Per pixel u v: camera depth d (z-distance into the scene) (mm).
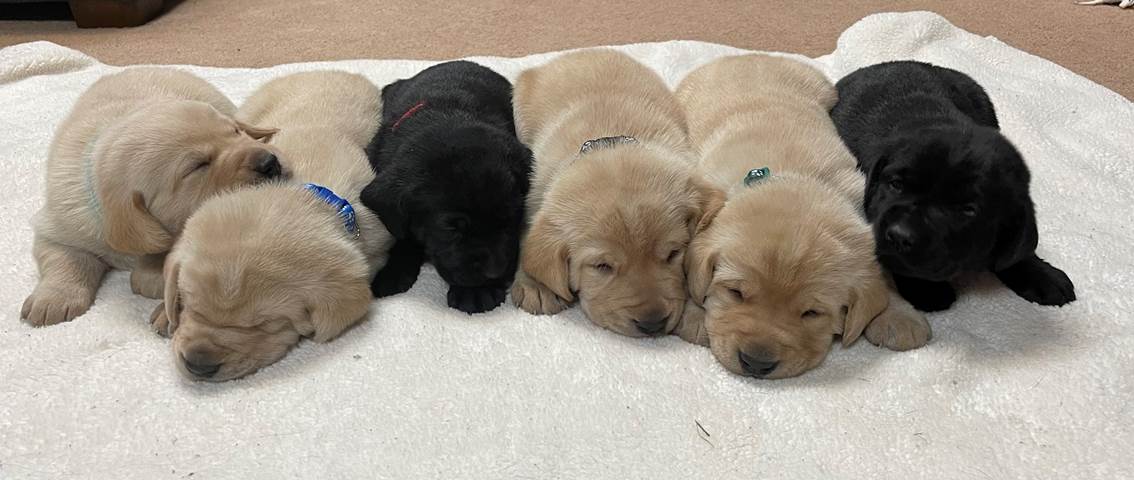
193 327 408
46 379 412
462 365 427
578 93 570
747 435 388
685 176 463
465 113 556
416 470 368
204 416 395
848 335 427
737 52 800
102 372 420
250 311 407
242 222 420
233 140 476
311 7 1079
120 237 456
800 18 1023
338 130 546
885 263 443
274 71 772
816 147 504
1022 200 430
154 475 363
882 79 593
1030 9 1019
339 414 395
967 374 420
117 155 455
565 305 476
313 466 369
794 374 421
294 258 416
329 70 662
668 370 428
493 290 482
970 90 596
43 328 450
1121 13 993
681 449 380
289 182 469
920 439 384
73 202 474
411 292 494
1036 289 474
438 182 467
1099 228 536
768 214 431
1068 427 387
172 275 424
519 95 608
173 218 465
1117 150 622
